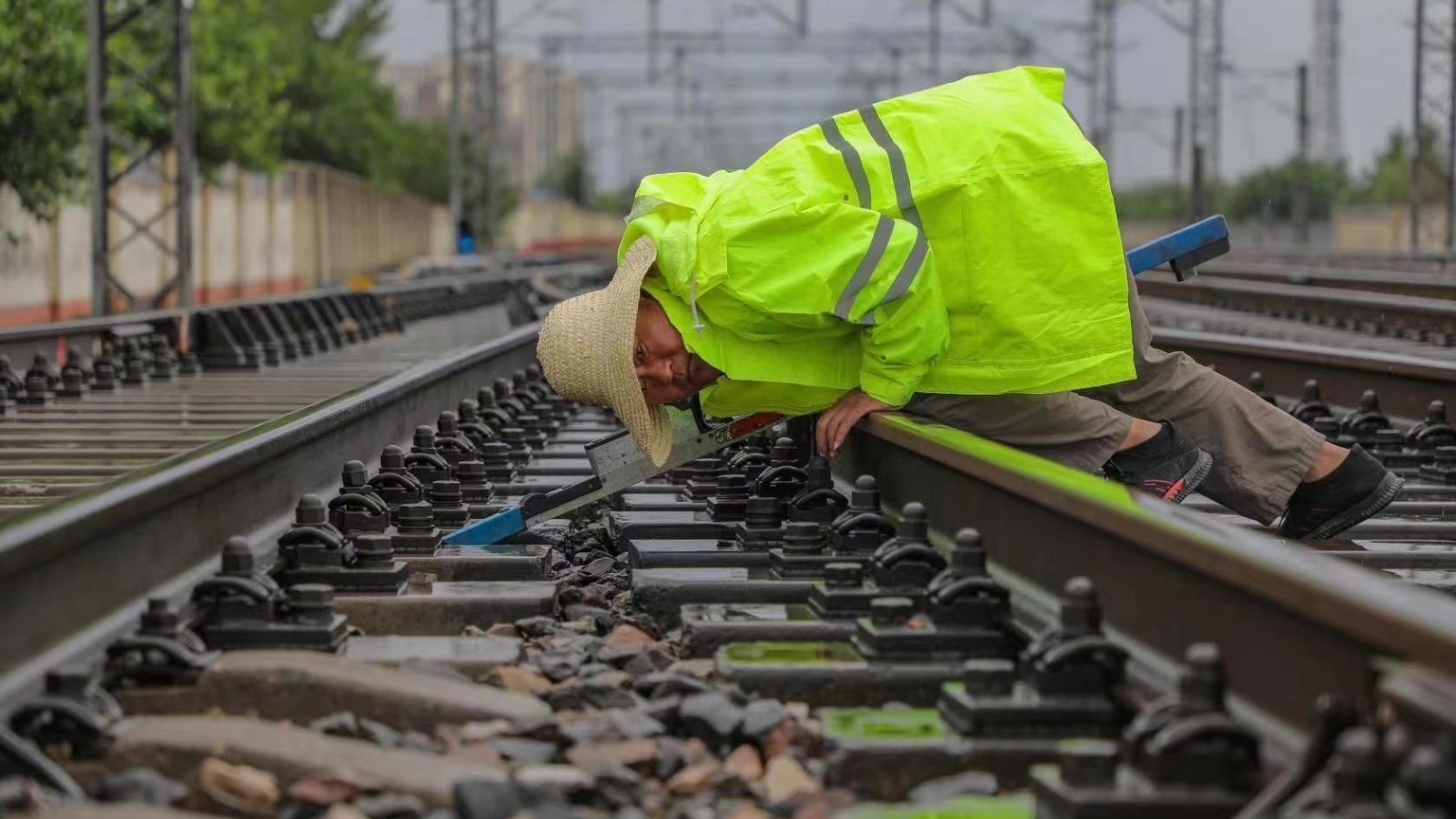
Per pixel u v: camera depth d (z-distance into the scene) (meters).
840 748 2.99
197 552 4.18
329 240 48.66
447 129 71.56
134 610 3.66
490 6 48.91
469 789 2.62
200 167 32.06
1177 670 3.05
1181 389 5.03
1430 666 2.19
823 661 3.52
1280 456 5.00
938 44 49.12
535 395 9.05
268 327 13.48
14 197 23.30
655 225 4.52
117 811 2.48
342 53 58.53
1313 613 2.46
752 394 4.98
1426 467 6.81
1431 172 60.53
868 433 5.34
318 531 4.24
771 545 4.67
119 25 19.72
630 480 5.05
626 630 4.05
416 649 3.75
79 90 21.16
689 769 2.98
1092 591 3.10
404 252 67.88
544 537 5.37
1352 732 2.27
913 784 2.96
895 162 4.51
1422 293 16.89
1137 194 77.88
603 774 2.84
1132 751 2.63
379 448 6.93
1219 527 3.01
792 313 4.38
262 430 4.90
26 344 11.97
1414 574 5.05
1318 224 63.62
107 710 3.02
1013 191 4.54
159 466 4.04
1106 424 4.86
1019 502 3.87
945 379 4.75
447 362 8.74
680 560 4.56
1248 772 2.55
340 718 3.14
